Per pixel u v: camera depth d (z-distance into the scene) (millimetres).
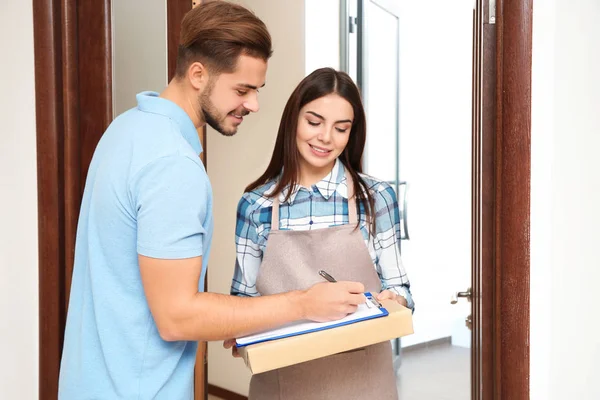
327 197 1351
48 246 1479
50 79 1454
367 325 1040
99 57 1487
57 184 1469
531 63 1180
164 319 864
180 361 974
